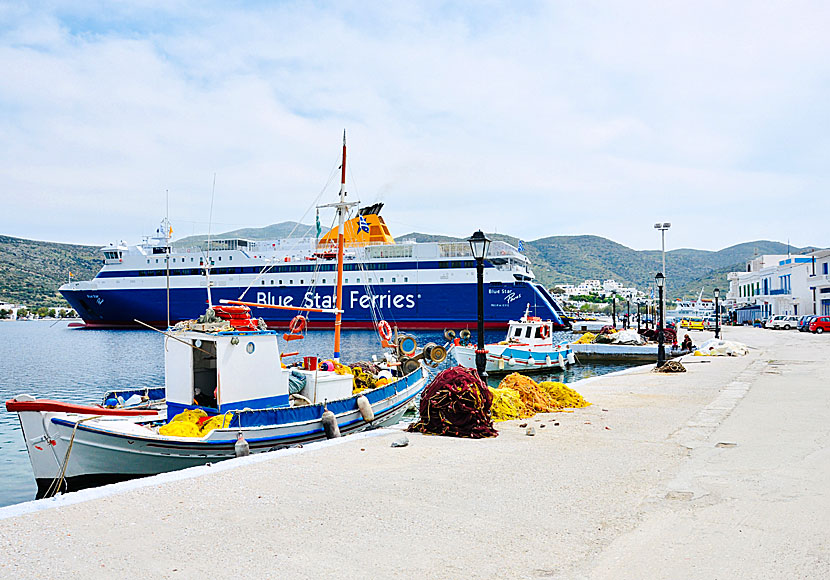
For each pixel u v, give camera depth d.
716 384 18.22
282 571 4.63
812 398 14.48
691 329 84.88
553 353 35.50
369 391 15.00
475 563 4.80
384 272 75.50
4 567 4.68
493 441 9.86
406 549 5.10
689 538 5.30
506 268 73.19
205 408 12.59
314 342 61.84
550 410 13.12
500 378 32.72
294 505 6.31
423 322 74.56
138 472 11.30
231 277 80.88
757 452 8.73
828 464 7.95
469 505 6.34
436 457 8.64
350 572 4.62
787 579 4.43
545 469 7.91
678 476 7.47
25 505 6.25
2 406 27.86
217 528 5.60
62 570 4.63
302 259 79.19
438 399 10.65
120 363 48.28
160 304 85.31
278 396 13.15
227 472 7.71
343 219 18.06
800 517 5.82
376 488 6.98
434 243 74.44
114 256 90.19
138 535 5.41
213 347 12.65
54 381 37.41
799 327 63.84
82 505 6.29
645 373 22.75
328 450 9.12
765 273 98.94
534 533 5.49
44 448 11.23
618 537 5.37
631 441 9.79
